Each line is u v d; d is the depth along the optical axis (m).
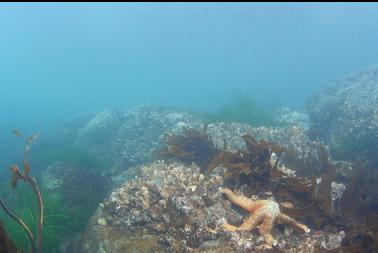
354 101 15.15
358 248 4.45
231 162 6.78
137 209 6.16
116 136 15.78
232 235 5.06
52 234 6.87
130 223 6.01
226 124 13.04
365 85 17.22
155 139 14.55
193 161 8.29
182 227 5.44
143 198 6.25
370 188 7.11
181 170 7.27
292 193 6.05
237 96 20.41
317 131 15.30
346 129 13.76
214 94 52.84
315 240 4.99
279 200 6.12
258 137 12.13
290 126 13.38
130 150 14.61
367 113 13.77
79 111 45.53
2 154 21.62
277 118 19.25
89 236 6.32
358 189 6.15
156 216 5.85
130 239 5.75
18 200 9.77
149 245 5.47
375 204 6.39
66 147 15.35
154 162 9.25
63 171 12.67
